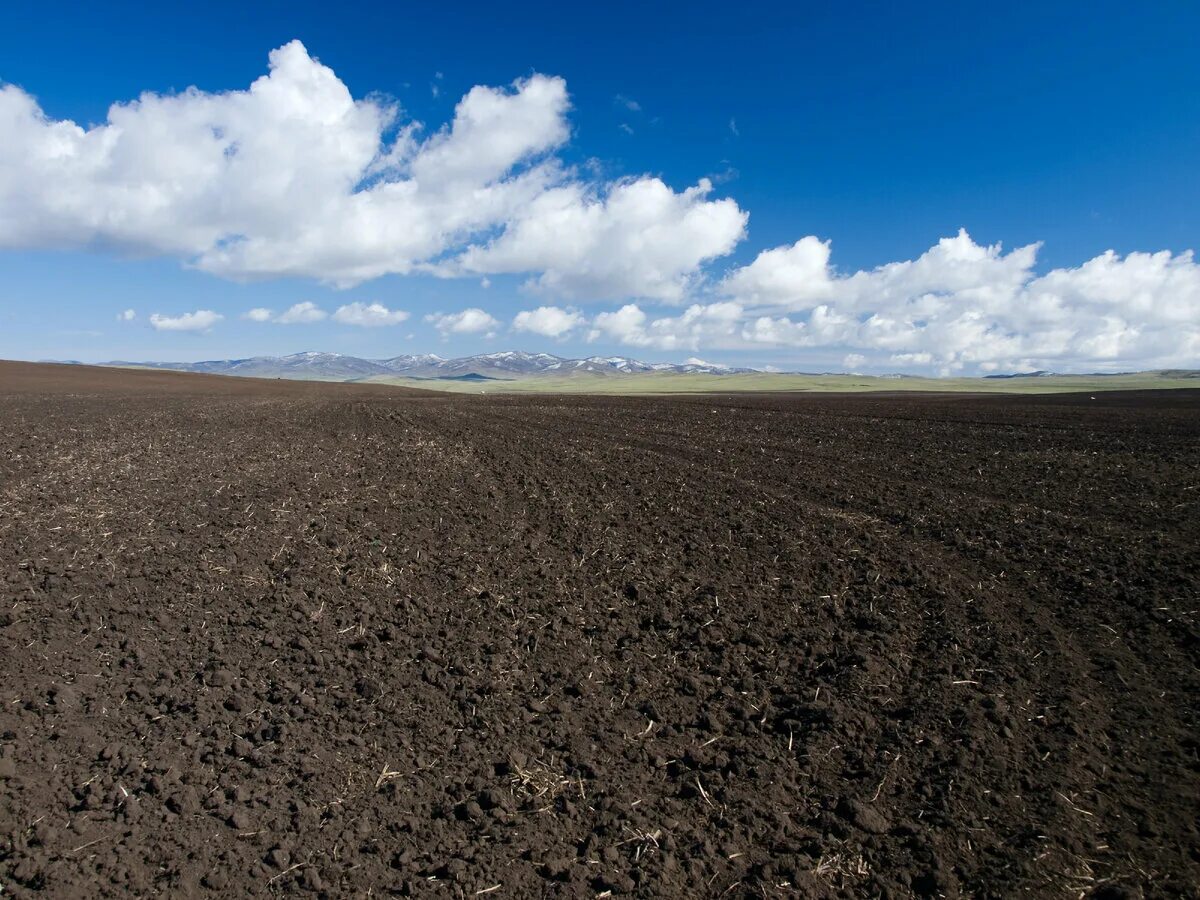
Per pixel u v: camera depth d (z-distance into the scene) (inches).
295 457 653.3
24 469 568.1
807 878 160.6
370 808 181.9
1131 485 521.0
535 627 284.5
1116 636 262.8
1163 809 176.2
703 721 221.5
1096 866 160.7
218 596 301.9
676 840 173.6
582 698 235.3
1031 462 641.0
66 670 237.8
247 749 202.2
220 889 154.4
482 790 189.3
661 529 414.6
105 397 1640.0
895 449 751.1
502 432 926.4
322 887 156.2
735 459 677.9
